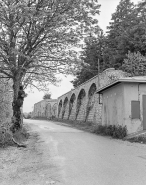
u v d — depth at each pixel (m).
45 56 13.62
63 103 42.94
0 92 11.10
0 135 10.39
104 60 34.59
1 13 10.68
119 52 29.27
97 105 23.94
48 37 12.82
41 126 24.56
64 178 5.70
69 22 12.58
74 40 13.28
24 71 13.80
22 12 10.61
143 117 13.28
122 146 10.22
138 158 7.73
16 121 13.14
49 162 7.42
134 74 21.20
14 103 13.30
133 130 13.07
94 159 7.62
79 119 30.86
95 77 24.80
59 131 18.09
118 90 14.30
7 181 5.71
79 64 14.41
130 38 27.23
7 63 12.51
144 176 5.74
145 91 13.52
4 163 7.54
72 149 9.50
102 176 5.77
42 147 10.33
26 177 5.96
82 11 12.42
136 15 32.00
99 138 13.10
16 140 11.55
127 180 5.45
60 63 14.19
